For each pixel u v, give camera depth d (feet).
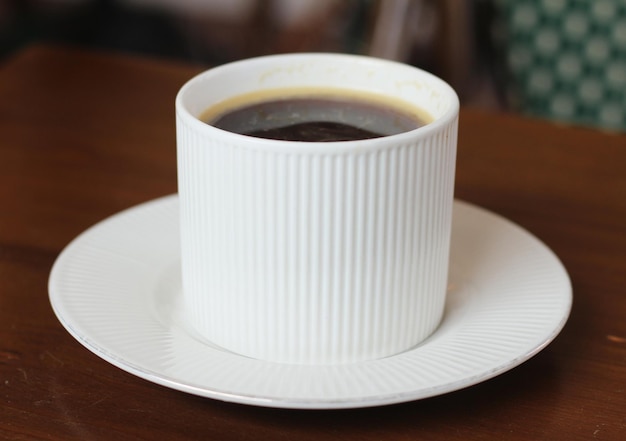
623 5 2.85
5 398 1.30
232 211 1.25
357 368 1.27
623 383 1.34
